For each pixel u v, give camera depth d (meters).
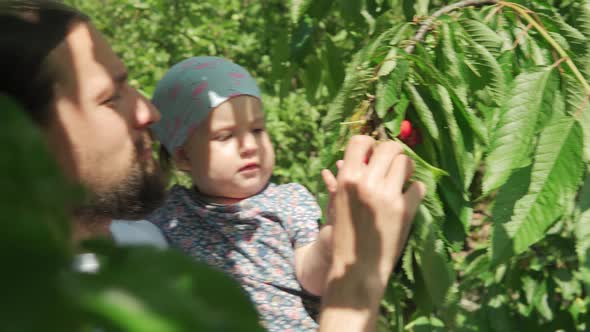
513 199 1.15
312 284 1.49
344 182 0.87
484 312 2.67
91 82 0.88
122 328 0.27
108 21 4.33
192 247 1.59
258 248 1.56
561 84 1.23
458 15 1.47
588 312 2.64
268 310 1.51
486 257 2.78
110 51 0.94
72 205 0.30
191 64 1.67
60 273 0.28
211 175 1.61
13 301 0.27
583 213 1.13
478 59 1.33
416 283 1.28
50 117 0.84
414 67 1.28
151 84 3.62
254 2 4.09
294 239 1.55
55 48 0.84
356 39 2.38
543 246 2.70
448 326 1.23
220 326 0.29
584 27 1.41
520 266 2.75
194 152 1.63
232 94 1.59
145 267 0.30
